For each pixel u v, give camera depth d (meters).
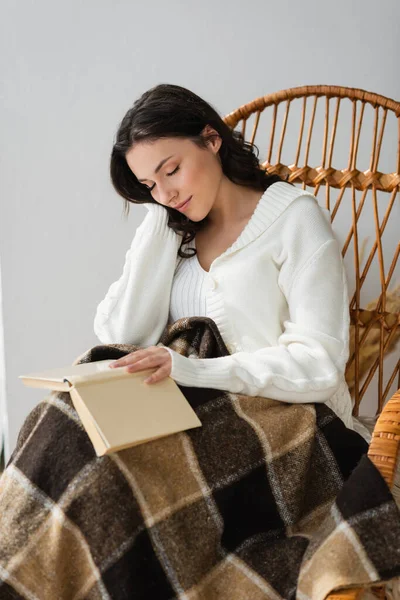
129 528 0.84
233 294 1.22
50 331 1.78
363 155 1.81
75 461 0.87
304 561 0.83
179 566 0.85
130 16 1.71
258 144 1.80
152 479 0.88
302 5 1.74
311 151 1.80
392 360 1.81
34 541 0.86
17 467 0.91
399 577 0.78
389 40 1.78
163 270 1.31
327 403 1.20
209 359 1.07
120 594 0.82
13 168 1.71
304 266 1.18
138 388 0.96
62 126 1.72
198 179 1.19
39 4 1.67
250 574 0.87
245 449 0.97
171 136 1.16
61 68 1.70
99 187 1.75
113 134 1.74
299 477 0.99
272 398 1.07
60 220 1.75
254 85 1.76
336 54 1.77
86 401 0.89
